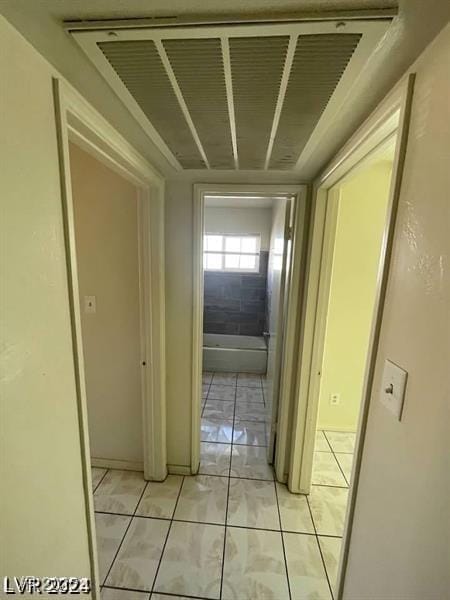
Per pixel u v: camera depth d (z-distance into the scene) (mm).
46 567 764
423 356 618
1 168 583
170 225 1810
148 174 1459
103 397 2062
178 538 1615
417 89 662
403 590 663
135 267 1881
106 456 2139
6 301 607
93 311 1967
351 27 572
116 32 603
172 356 1963
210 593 1354
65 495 835
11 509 639
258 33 599
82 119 871
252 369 3988
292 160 1380
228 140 1158
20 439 658
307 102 860
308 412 1859
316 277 1719
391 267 764
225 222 4484
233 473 2117
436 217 588
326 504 1871
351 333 2576
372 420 848
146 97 856
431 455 581
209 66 710
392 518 723
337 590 1054
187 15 565
